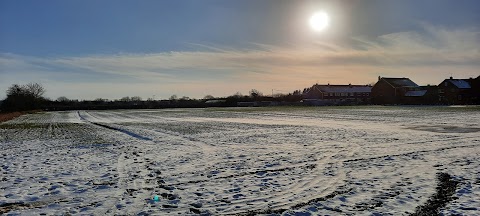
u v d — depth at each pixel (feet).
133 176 36.24
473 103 277.85
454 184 31.19
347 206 25.85
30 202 27.96
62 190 31.17
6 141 70.79
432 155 46.09
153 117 165.68
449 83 286.25
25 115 219.00
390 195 28.27
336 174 35.91
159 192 30.19
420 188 30.14
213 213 24.94
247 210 25.46
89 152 53.26
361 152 49.47
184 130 89.76
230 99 376.48
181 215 24.58
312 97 399.03
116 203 27.30
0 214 25.13
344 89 397.60
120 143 64.13
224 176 35.81
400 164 40.47
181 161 44.19
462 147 52.95
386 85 313.53
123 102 388.57
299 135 73.00
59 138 75.41
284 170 38.24
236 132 81.76
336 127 91.35
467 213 23.81
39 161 45.93
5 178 36.11
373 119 120.06
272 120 125.39
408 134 71.56
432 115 133.28
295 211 24.93
